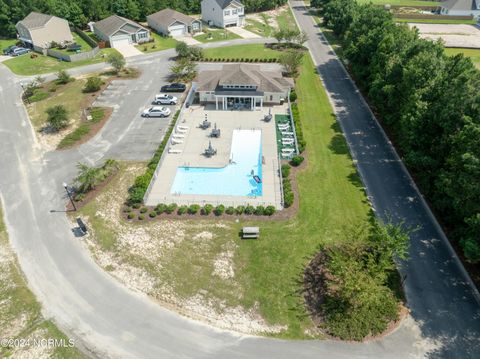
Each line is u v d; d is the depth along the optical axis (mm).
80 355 26906
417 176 43344
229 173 45500
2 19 97000
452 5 117125
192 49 79125
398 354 26609
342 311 28922
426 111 38094
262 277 32344
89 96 64500
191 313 29766
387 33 59906
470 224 28875
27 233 37906
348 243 30703
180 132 53125
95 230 37875
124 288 31906
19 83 71625
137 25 90188
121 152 49625
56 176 45750
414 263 33250
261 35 97750
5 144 52656
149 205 40594
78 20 100875
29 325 29062
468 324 28469
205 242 35906
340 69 75188
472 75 35500
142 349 27188
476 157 28859
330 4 102188
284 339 27750
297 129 52406
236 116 57469
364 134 52500
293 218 38312
